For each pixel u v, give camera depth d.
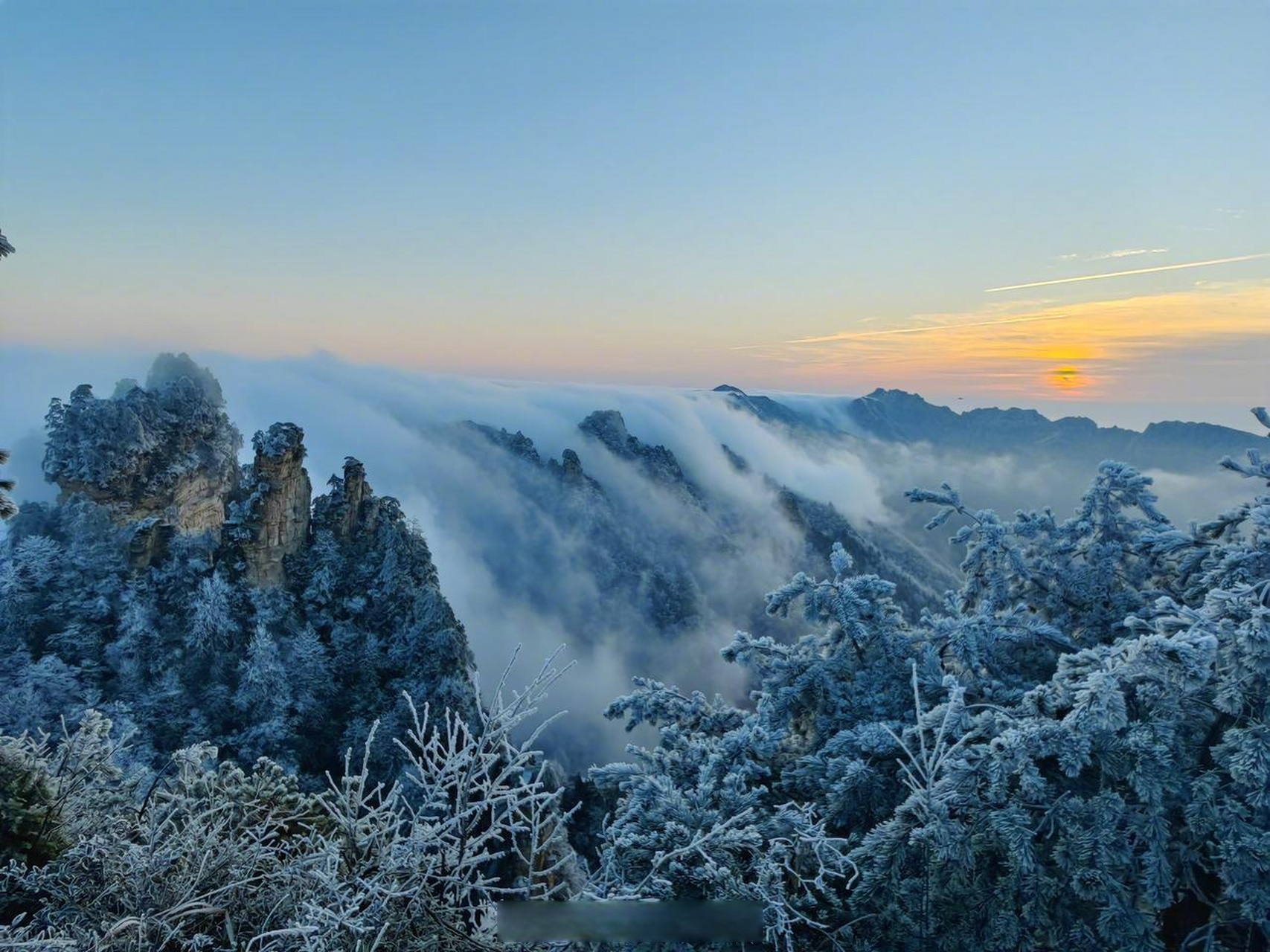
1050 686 7.44
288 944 3.69
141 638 47.84
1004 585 10.86
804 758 8.33
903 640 9.98
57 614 47.16
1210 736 6.86
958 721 7.26
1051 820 6.45
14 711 40.31
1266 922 5.68
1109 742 6.50
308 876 4.04
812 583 10.12
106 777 6.80
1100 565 10.56
